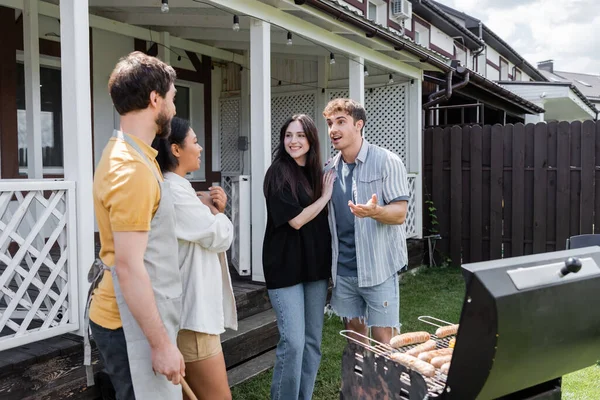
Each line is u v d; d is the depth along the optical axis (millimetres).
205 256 1995
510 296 1346
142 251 1564
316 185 2670
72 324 2828
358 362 1908
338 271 2756
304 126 2652
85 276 2867
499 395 1516
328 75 7684
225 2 4023
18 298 2590
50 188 2717
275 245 2633
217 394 2041
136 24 5977
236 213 5074
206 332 1947
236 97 7844
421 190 7586
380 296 2623
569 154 6973
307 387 2820
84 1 2861
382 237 2613
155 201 1649
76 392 2709
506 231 7445
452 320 5047
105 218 1649
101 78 6012
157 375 1649
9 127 5117
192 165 2146
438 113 11562
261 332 3803
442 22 13758
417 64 7160
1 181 3035
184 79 7207
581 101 15125
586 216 6922
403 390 1684
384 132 7781
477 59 17859
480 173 7570
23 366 2482
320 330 2822
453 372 1484
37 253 2684
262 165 4418
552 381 1785
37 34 4941
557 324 1479
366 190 2635
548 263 1529
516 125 7285
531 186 7262
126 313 1627
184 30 6383
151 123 1750
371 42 5852
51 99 5656
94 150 5957
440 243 7918
